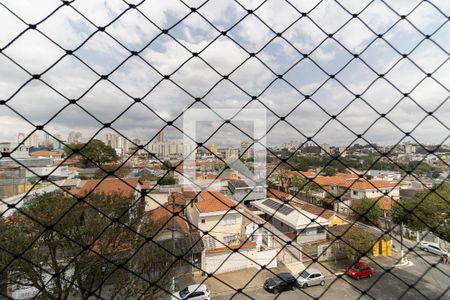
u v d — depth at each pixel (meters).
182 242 8.47
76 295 4.89
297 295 8.12
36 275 4.65
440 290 8.45
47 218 4.73
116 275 5.00
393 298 8.06
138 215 5.40
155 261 5.49
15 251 4.49
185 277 8.23
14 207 1.54
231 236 9.57
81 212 5.03
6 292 4.66
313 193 15.93
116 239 5.09
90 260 4.77
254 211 11.44
